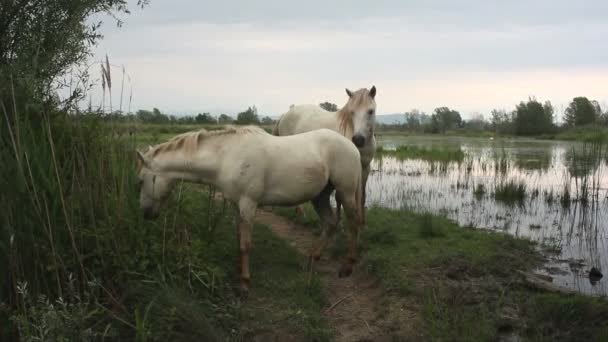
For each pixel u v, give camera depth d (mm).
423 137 42344
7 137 3775
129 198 4164
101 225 3963
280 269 4996
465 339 3533
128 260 3875
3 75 3945
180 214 4617
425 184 11734
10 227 3475
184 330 3469
